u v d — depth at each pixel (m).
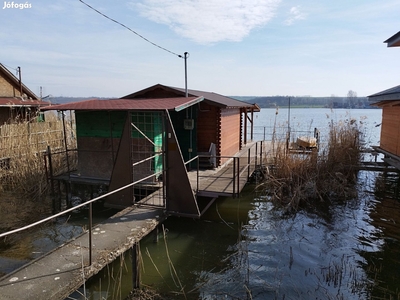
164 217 6.60
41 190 9.83
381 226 7.79
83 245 5.06
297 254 6.34
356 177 11.34
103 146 9.59
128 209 6.87
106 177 9.65
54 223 7.82
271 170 10.79
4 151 11.59
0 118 15.96
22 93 18.42
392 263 6.01
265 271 5.66
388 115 12.37
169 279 5.35
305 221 8.12
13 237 6.96
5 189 10.34
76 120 9.75
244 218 8.33
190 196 6.67
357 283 5.29
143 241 6.80
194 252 6.40
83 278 4.13
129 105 8.01
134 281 5.03
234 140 13.80
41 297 3.70
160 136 9.17
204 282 5.25
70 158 12.23
